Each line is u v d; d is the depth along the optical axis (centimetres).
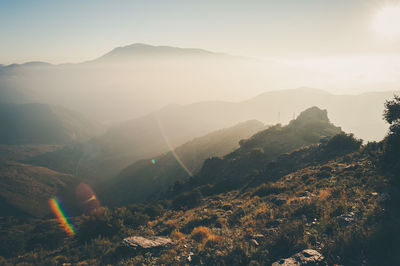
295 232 871
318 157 3347
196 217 1658
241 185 3638
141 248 1102
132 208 2752
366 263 664
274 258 771
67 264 1180
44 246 2167
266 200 1802
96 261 1115
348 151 3155
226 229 1202
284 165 3538
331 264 678
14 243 2384
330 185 1684
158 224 1955
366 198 1129
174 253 1002
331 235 840
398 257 658
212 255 883
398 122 1688
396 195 1047
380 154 1780
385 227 770
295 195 1634
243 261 793
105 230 1731
